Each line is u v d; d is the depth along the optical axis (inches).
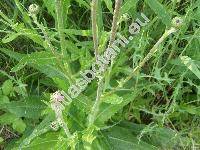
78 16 23.5
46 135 20.1
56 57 16.7
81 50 19.2
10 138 22.3
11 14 22.7
